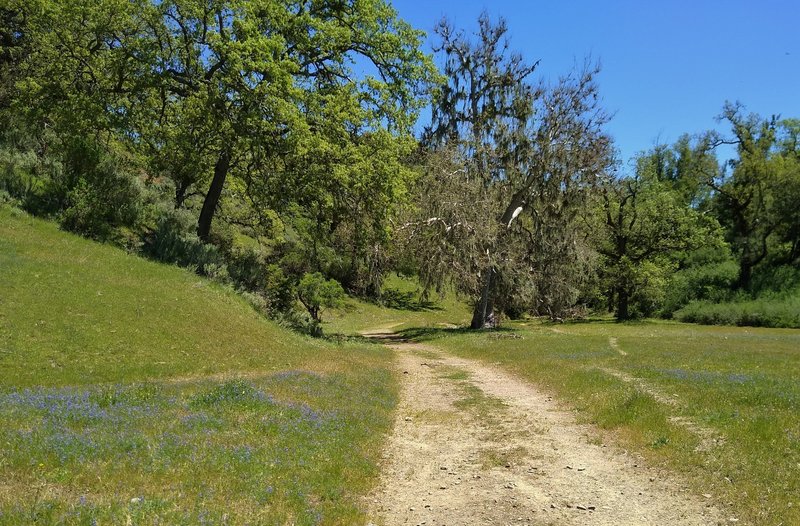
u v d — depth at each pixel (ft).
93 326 56.13
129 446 25.59
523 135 128.88
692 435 34.12
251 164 94.73
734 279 209.26
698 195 253.65
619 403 44.32
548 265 133.80
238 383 41.88
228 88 83.61
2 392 37.78
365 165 90.89
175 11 85.66
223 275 91.09
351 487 26.13
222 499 20.93
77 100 80.84
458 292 137.90
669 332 142.10
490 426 42.11
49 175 85.25
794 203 199.00
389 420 43.04
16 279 58.44
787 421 34.71
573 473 30.53
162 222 95.66
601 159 127.44
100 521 16.98
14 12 109.40
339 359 74.49
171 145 86.48
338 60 98.22
